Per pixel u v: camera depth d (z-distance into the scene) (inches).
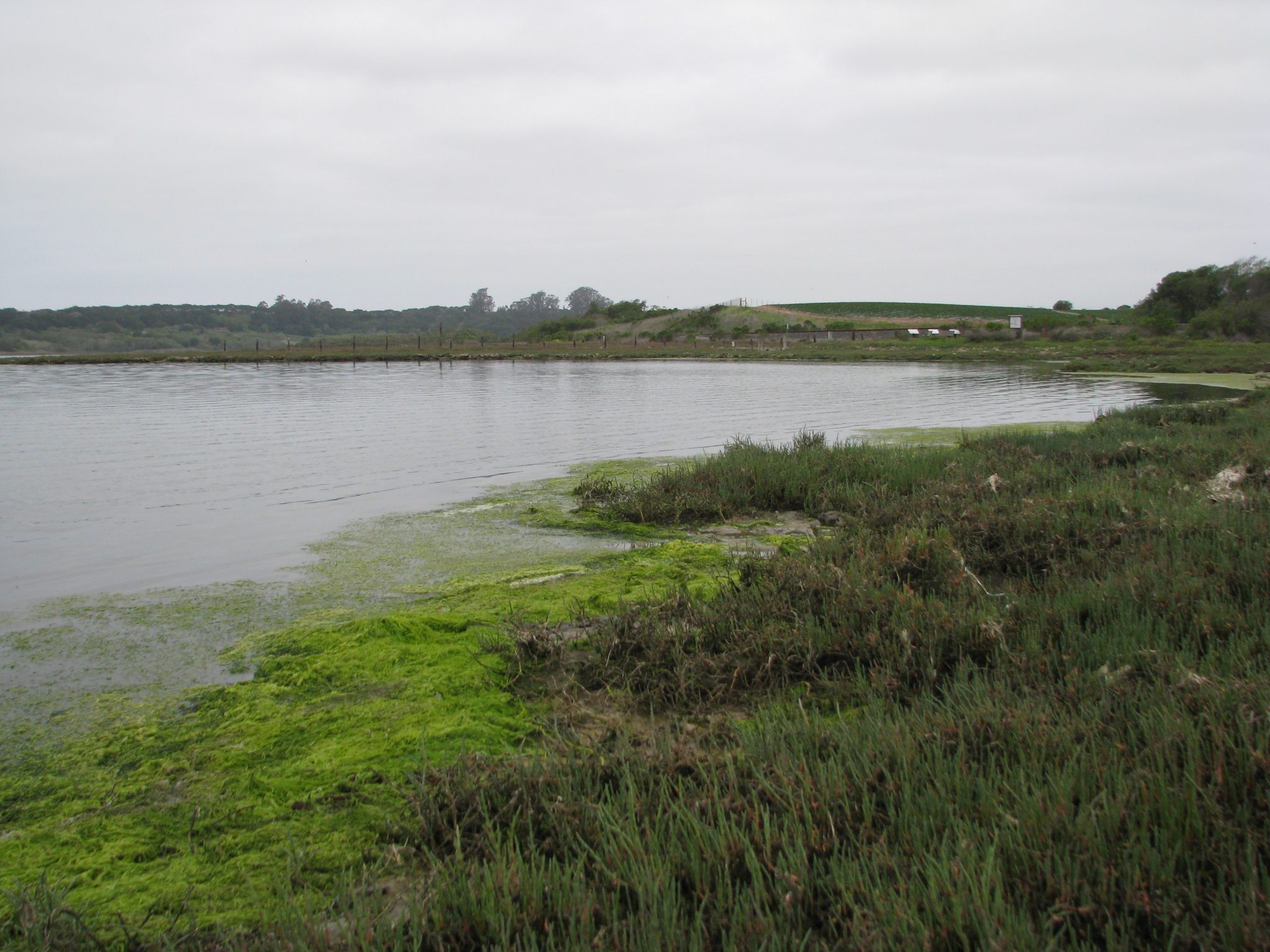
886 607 181.2
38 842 117.8
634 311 4471.0
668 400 877.2
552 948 83.4
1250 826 94.0
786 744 125.6
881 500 309.6
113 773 137.0
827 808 104.8
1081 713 126.6
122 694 168.1
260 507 349.1
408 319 7721.5
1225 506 249.8
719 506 328.8
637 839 99.3
